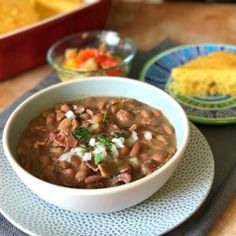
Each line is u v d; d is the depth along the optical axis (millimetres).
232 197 344
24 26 553
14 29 546
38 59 553
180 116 347
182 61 523
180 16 651
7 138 331
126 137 347
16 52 524
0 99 499
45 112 381
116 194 286
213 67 480
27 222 308
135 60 543
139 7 684
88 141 340
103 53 516
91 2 593
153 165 319
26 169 324
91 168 316
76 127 354
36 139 355
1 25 544
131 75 518
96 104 391
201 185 329
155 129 358
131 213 314
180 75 481
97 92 402
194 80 480
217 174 365
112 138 341
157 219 307
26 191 337
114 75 482
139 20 649
